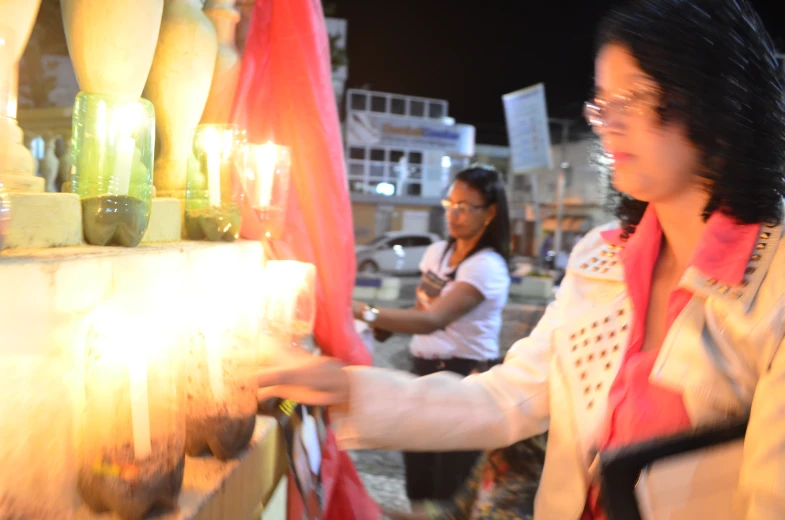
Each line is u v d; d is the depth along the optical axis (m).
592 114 0.81
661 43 0.69
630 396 0.78
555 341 0.94
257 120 1.21
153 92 0.92
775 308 0.65
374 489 3.11
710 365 0.69
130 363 0.52
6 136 0.62
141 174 0.72
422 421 0.96
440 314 1.96
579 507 0.82
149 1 0.71
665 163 0.73
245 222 1.08
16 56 0.62
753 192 0.70
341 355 1.25
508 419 0.99
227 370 0.71
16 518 0.47
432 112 22.11
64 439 0.52
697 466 0.69
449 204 2.13
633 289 0.85
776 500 0.57
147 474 0.52
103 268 0.55
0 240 0.49
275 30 1.18
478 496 1.21
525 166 11.88
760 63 0.71
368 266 14.12
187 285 0.71
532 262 19.08
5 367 0.46
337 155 1.23
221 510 0.65
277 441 0.91
